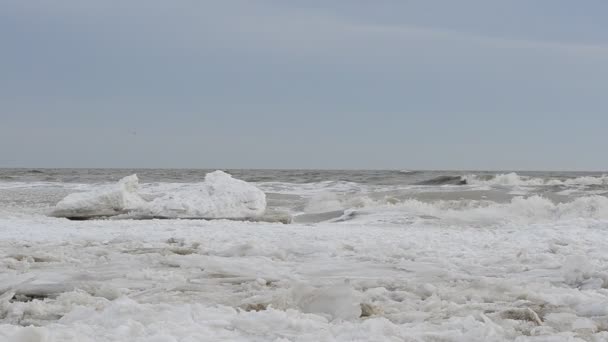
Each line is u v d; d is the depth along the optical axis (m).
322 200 25.22
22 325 5.34
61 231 14.09
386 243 11.35
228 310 5.52
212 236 12.77
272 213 20.58
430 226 16.58
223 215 19.75
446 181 38.62
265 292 6.59
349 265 8.78
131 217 19.83
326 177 54.78
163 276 7.71
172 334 4.54
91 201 19.94
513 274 7.98
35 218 18.28
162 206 19.86
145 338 4.31
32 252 10.04
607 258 9.16
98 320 5.12
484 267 8.55
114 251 10.31
